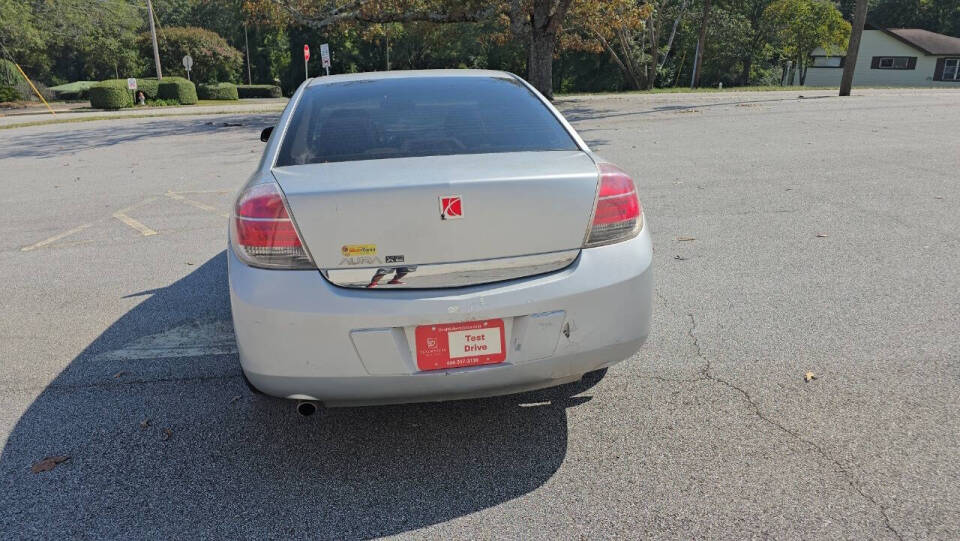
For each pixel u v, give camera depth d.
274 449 2.79
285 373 2.35
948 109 15.67
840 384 3.14
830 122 13.28
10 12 39.22
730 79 53.19
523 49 52.72
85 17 46.38
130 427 2.99
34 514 2.40
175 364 3.60
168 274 5.18
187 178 9.73
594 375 3.34
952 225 5.70
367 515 2.37
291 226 2.31
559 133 2.93
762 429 2.80
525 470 2.60
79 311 4.45
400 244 2.30
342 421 3.00
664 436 2.79
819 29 48.25
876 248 5.17
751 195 7.08
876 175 7.82
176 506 2.44
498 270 2.37
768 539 2.17
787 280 4.55
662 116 15.87
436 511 2.38
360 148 2.73
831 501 2.34
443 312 2.29
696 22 47.91
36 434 2.94
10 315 4.41
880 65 51.88
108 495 2.51
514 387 2.46
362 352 2.30
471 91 3.24
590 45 36.53
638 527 2.25
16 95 38.97
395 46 64.38
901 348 3.48
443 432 2.88
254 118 21.31
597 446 2.74
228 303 4.52
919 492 2.37
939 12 62.00
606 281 2.44
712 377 3.26
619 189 2.54
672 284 4.57
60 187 9.30
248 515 2.38
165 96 34.00
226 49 56.34
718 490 2.43
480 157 2.63
